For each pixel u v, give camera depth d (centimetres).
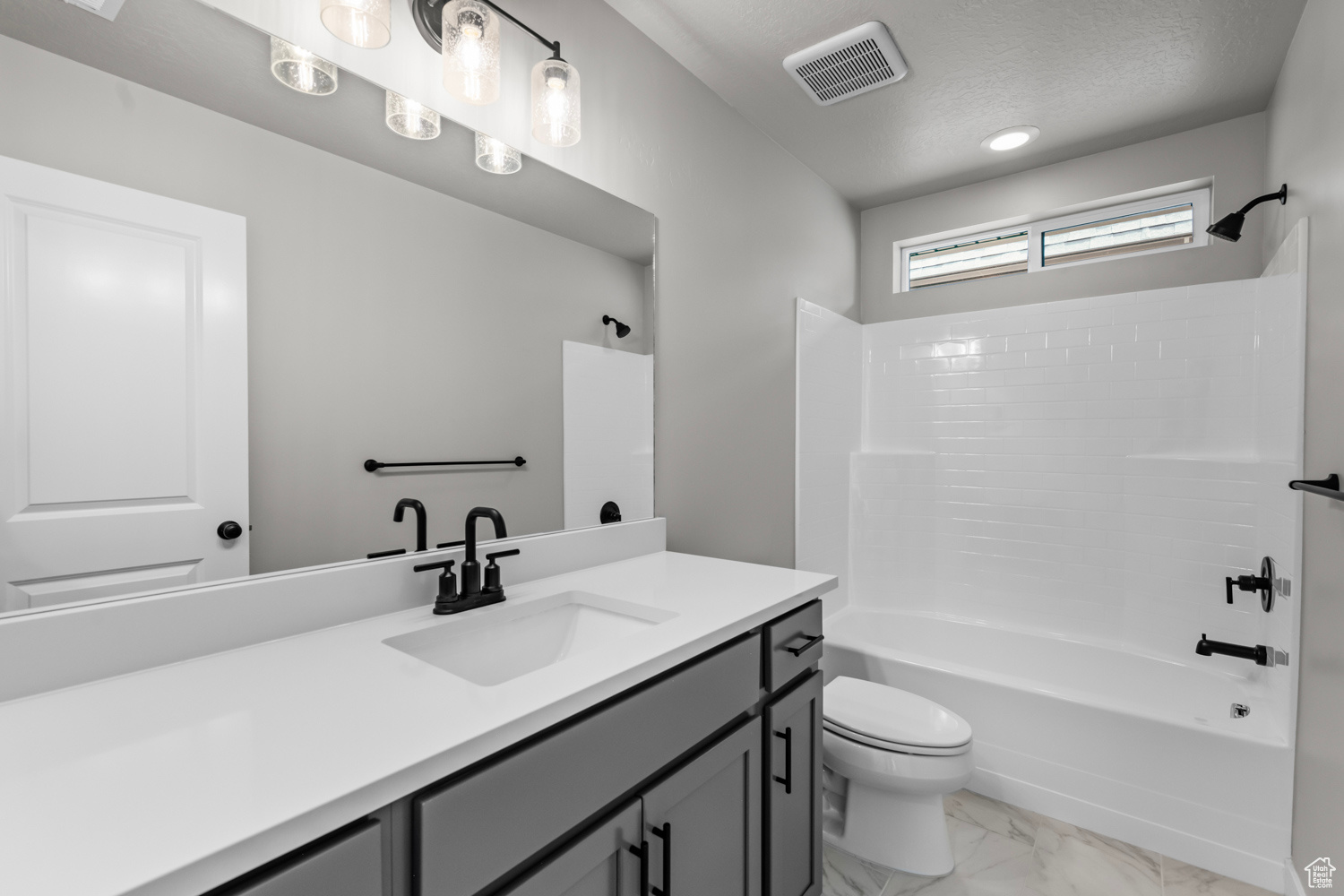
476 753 68
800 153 264
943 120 238
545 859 79
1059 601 275
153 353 91
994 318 292
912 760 167
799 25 184
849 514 313
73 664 82
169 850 49
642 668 92
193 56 96
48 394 82
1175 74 210
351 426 115
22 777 60
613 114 175
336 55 114
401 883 64
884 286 324
